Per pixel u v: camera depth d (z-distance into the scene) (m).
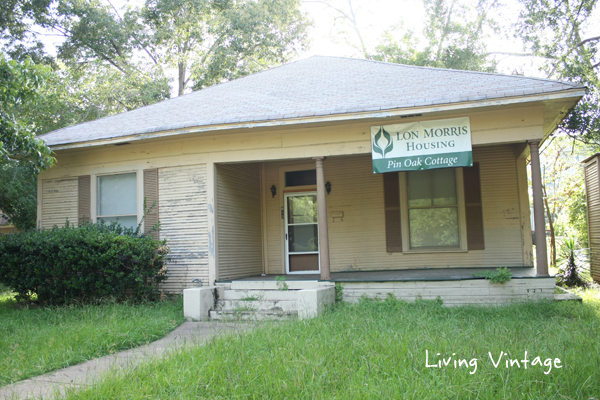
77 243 9.19
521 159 10.76
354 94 9.48
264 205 11.90
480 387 3.80
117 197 10.80
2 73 9.13
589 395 3.74
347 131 9.16
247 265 10.97
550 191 23.44
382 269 11.11
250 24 24.81
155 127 9.70
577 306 7.49
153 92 23.12
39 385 4.61
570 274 12.11
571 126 14.22
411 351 4.77
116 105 23.50
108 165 10.80
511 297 8.21
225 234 10.17
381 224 11.23
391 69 11.16
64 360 5.38
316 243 11.62
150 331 6.78
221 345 5.27
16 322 7.64
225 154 9.84
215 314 8.43
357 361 4.73
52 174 11.36
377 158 8.80
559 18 16.11
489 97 7.80
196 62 26.20
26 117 16.33
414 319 6.74
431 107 8.04
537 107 8.30
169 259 9.80
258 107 9.77
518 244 10.60
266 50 25.84
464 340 5.33
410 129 8.71
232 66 25.30
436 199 11.05
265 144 9.62
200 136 9.91
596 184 12.55
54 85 18.52
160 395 3.99
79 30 23.69
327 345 5.14
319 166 9.29
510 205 10.70
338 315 7.26
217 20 25.59
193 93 12.75
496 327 6.03
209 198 9.85
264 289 9.17
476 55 21.17
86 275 9.27
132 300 9.21
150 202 10.38
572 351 4.64
